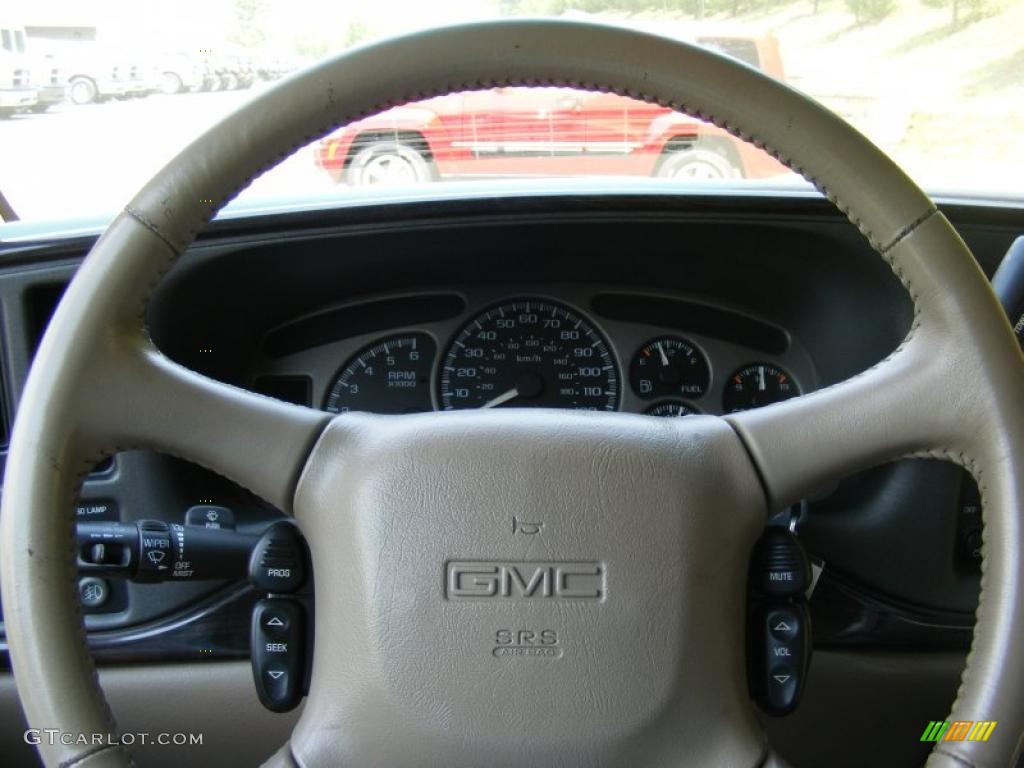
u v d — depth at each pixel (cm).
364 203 141
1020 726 67
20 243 130
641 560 73
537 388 158
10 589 69
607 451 75
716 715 73
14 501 70
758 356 158
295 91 74
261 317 152
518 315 158
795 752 139
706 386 159
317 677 76
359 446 77
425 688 72
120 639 131
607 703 72
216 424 76
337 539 75
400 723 72
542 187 146
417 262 150
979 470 72
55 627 68
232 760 135
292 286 149
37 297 133
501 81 76
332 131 77
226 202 77
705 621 74
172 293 136
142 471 134
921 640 134
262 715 133
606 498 74
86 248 131
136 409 73
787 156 76
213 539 116
